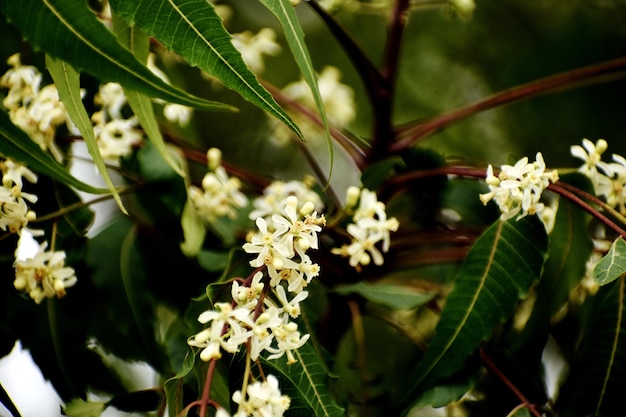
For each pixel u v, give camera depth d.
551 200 0.54
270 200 0.52
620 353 0.49
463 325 0.48
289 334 0.44
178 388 0.45
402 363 0.58
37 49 0.42
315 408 0.46
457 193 0.54
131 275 0.52
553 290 0.51
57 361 0.52
